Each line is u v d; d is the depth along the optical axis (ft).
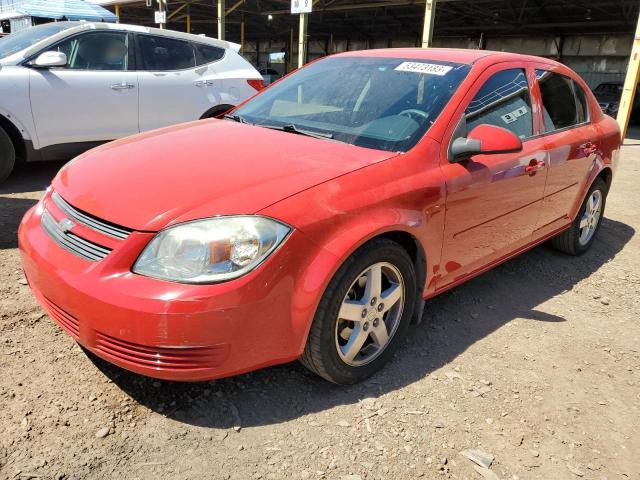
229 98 22.16
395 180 8.70
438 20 94.89
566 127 13.52
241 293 6.95
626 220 20.06
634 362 10.40
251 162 8.47
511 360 10.02
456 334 10.75
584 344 10.88
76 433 7.22
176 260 6.97
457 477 7.18
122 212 7.42
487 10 84.43
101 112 18.89
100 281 7.07
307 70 12.83
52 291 7.55
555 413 8.68
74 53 18.60
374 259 8.31
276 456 7.20
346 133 9.93
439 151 9.53
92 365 8.64
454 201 9.60
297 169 8.30
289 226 7.34
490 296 12.66
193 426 7.58
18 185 18.25
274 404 8.18
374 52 12.40
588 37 89.81
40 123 17.71
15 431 7.14
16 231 13.94
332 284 7.81
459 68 10.82
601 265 15.34
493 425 8.23
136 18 109.91
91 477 6.59
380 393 8.68
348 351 8.44
